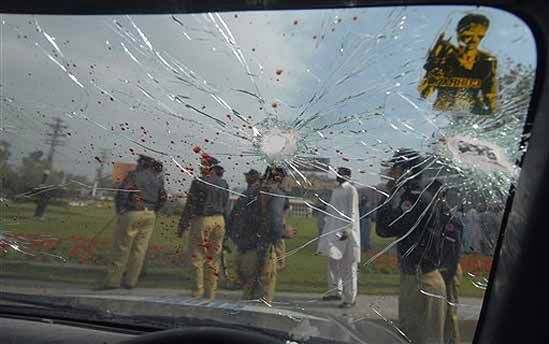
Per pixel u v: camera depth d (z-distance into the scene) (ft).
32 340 6.08
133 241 7.31
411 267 6.51
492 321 5.87
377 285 6.64
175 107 7.62
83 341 6.07
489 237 6.08
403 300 6.47
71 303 6.77
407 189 6.66
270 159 7.36
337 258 6.84
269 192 7.29
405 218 6.66
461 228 6.28
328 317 6.50
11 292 7.02
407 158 6.75
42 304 6.85
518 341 5.61
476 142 6.23
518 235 5.76
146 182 7.54
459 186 6.36
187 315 6.45
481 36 6.11
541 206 5.61
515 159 5.94
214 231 7.28
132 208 7.39
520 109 5.92
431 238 6.50
